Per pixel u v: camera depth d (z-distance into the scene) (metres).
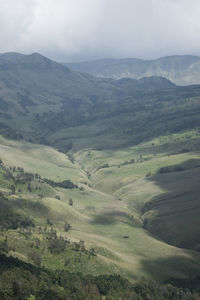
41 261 173.12
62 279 153.12
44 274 151.12
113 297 154.62
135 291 169.75
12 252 169.88
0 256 153.25
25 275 139.62
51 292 133.50
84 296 143.38
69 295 138.50
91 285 157.38
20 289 127.31
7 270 138.12
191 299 176.88
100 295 152.38
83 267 180.50
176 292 179.12
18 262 153.25
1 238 184.88
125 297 159.38
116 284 168.25
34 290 131.38
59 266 174.38
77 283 154.12
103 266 188.75
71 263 181.00
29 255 172.50
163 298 171.00
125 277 186.62
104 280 168.62
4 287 125.44
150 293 170.88
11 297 122.62
